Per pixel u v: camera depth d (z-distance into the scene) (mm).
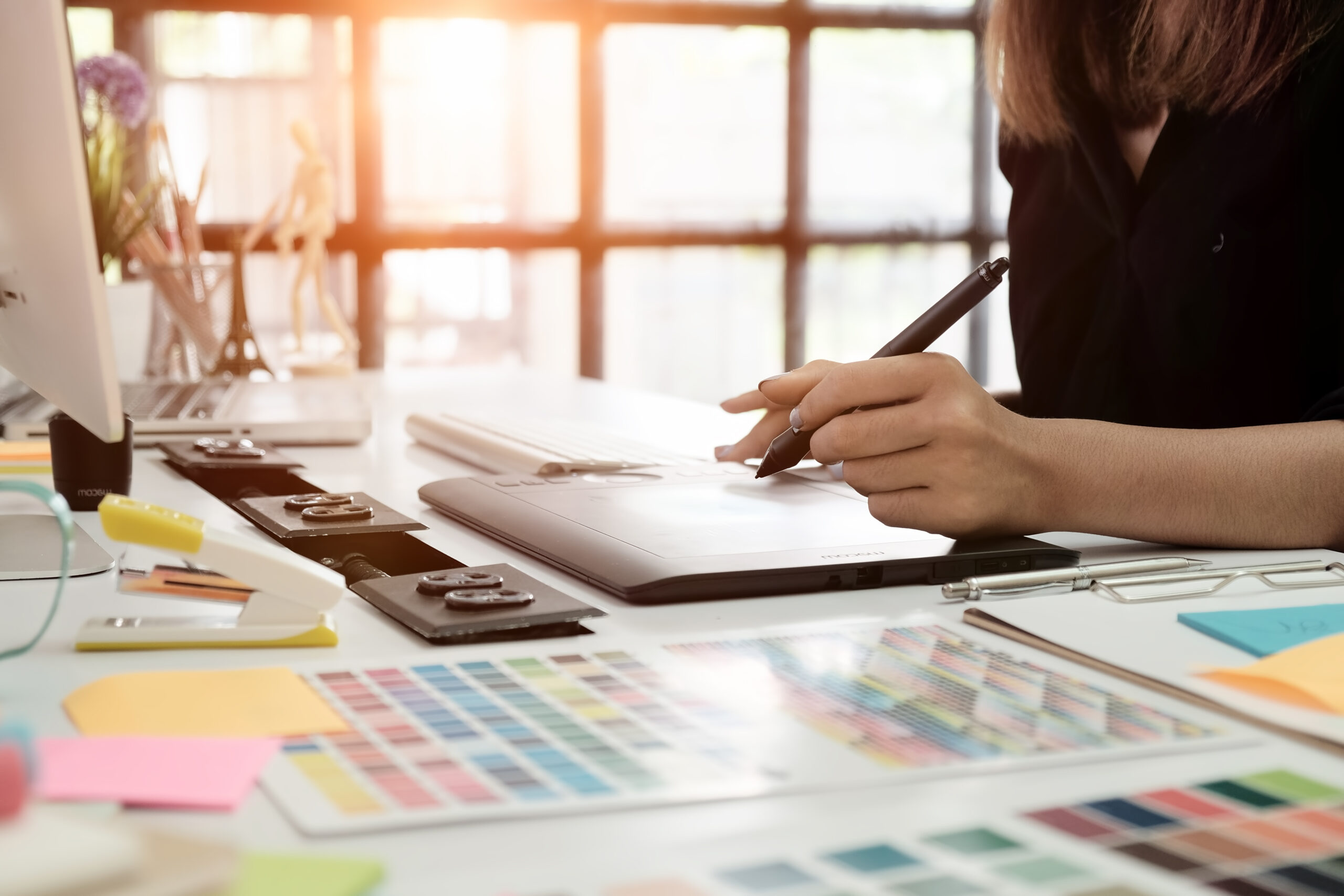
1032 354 1354
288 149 3352
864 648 534
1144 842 346
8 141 671
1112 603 603
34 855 259
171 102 3234
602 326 3691
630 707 453
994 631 566
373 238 3445
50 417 1242
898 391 694
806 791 382
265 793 377
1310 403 1110
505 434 1062
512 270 3596
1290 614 568
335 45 3348
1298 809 370
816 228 3834
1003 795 380
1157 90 1154
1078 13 1208
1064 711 455
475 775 388
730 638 545
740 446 957
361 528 749
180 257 1864
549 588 600
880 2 3768
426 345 3553
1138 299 1223
